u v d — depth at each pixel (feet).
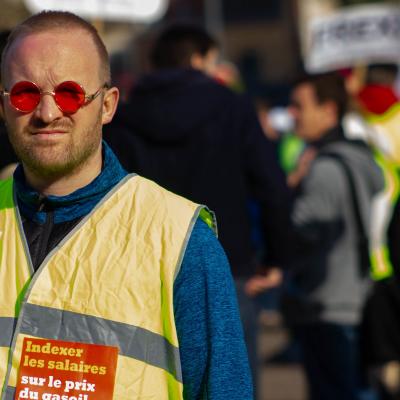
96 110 10.25
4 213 10.52
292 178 28.68
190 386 10.09
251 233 19.38
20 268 10.20
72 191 10.30
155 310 9.96
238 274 19.19
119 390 9.79
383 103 23.72
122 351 9.84
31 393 9.85
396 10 45.24
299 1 201.67
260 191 19.44
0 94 10.50
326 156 22.81
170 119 18.40
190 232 10.13
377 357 22.04
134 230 10.16
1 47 16.01
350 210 22.59
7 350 9.98
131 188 10.40
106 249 10.09
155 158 18.54
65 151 10.05
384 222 22.85
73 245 10.14
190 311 9.98
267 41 206.49
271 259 20.42
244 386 10.09
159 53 20.13
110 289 9.94
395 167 23.26
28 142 10.05
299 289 22.91
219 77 25.59
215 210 18.85
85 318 9.89
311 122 24.17
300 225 22.44
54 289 10.01
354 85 35.81
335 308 22.62
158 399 9.91
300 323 23.07
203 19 190.08
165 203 10.29
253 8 207.41
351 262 22.59
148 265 9.99
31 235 10.35
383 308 21.97
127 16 27.91
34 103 9.97
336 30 46.14
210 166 18.80
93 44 10.28
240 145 19.11
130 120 18.49
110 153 10.50
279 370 35.96
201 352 9.99
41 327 9.94
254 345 20.07
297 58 202.69
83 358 9.84
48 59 10.00
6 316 10.09
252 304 19.72
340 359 22.74
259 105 52.21
